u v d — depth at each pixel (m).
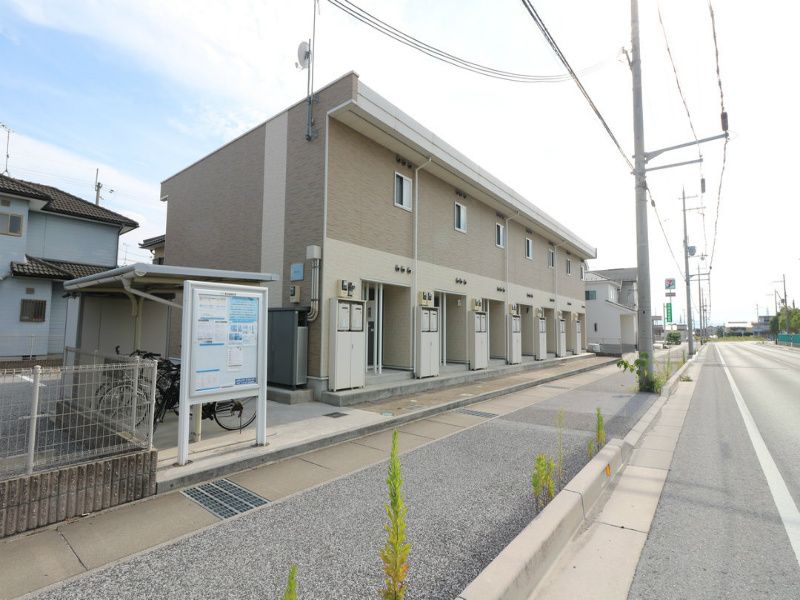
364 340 9.40
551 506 3.54
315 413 7.52
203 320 4.86
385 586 2.67
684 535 3.51
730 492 4.45
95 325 7.09
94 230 18.78
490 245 15.23
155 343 7.67
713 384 14.15
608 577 2.91
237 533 3.38
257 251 10.48
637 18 11.64
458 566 2.91
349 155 9.56
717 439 6.70
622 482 4.76
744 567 3.03
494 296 15.31
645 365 11.06
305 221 9.29
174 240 13.48
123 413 4.20
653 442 6.51
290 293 9.34
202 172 12.60
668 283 44.84
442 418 7.77
